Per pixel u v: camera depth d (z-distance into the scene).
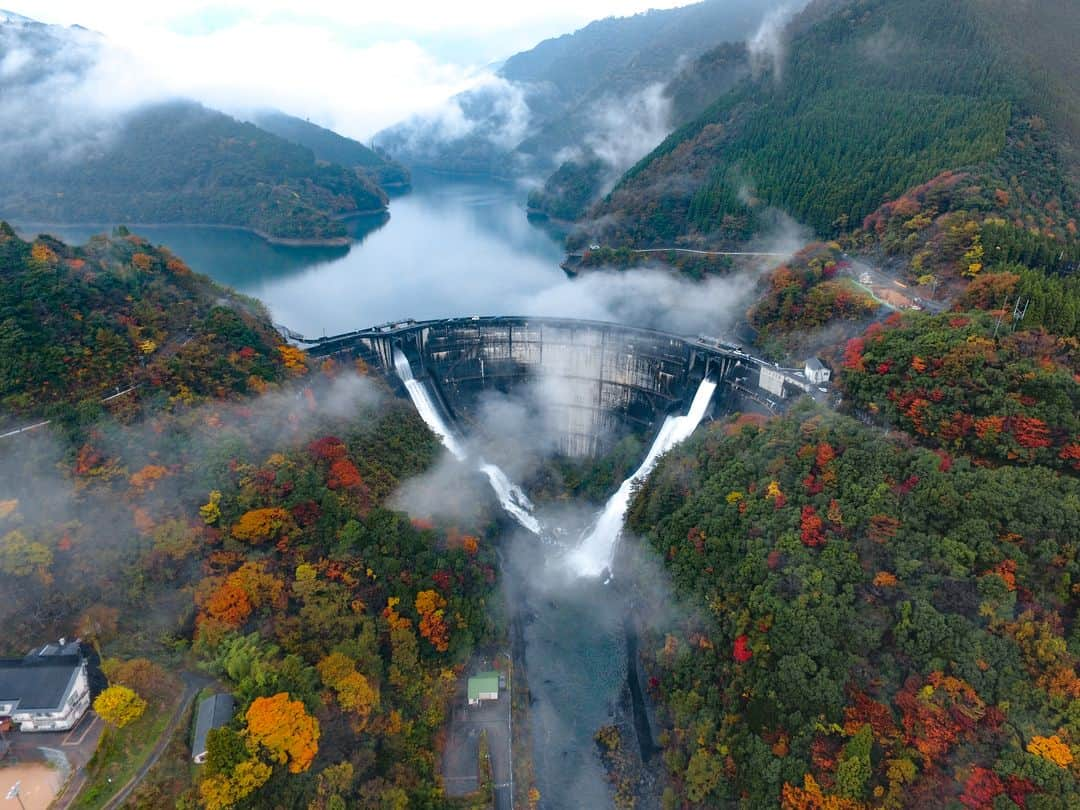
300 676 81.50
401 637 94.62
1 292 110.75
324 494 106.62
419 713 91.94
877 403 112.56
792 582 89.94
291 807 71.62
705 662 94.31
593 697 105.31
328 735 79.69
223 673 80.62
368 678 88.81
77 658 74.50
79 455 98.88
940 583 81.88
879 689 79.00
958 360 105.12
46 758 69.44
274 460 109.31
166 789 68.38
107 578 88.06
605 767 94.44
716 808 82.94
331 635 91.06
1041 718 70.06
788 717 81.75
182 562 92.94
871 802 72.56
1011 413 95.62
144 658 80.31
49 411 103.00
